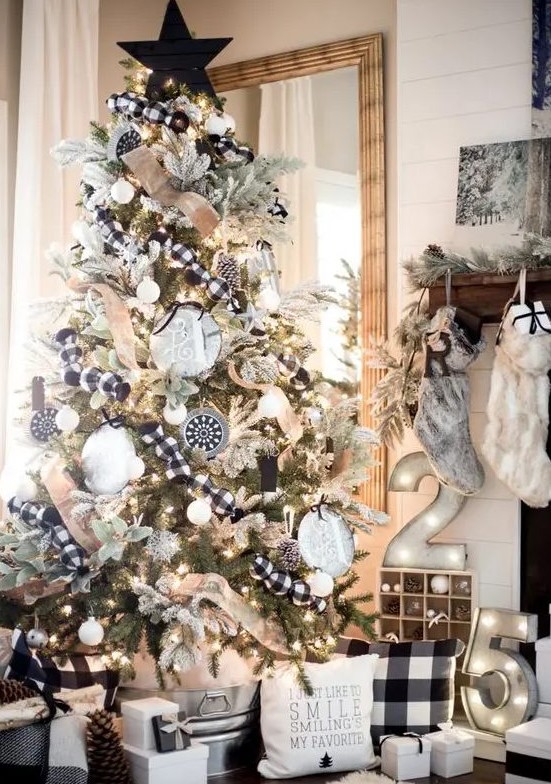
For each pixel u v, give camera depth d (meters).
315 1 4.05
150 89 3.10
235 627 2.85
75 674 2.98
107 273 2.96
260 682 3.18
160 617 2.76
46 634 2.95
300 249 3.99
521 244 3.38
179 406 2.87
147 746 2.79
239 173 3.04
